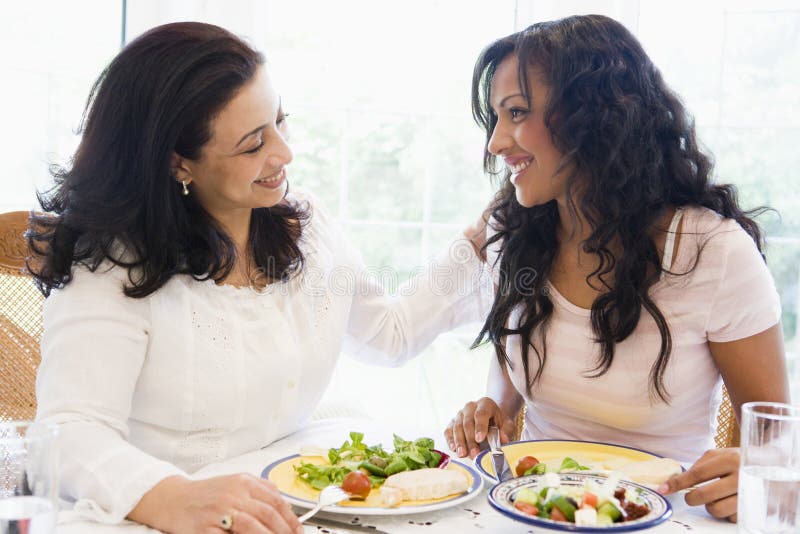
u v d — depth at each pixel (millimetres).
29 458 859
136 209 1264
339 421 1557
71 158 1361
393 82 2752
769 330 1425
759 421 926
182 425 1317
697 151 1499
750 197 2625
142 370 1298
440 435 1470
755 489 922
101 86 1281
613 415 1489
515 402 1686
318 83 2721
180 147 1260
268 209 1440
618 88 1393
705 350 1472
